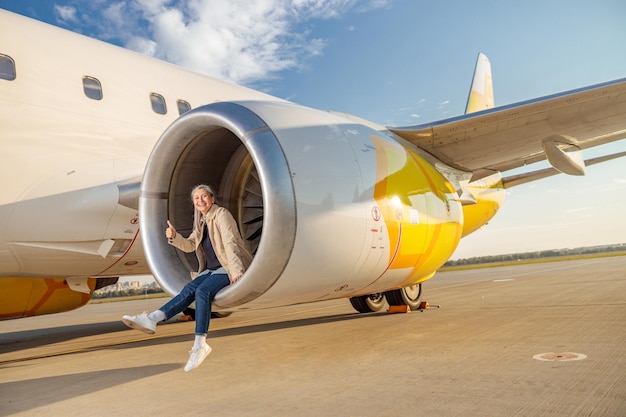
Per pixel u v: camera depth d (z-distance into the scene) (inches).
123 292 2413.9
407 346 135.0
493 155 233.6
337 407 81.4
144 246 139.7
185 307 118.4
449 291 400.5
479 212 350.0
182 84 258.1
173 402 92.8
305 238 117.1
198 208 118.8
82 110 205.5
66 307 263.1
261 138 120.3
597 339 126.0
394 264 149.5
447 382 92.4
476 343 131.7
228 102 132.0
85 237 197.5
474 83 449.4
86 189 195.0
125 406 92.3
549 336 134.8
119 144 215.2
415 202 155.9
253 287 115.0
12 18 197.6
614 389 80.4
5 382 129.0
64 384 119.7
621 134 235.5
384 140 158.1
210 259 121.6
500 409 74.3
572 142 225.0
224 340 181.6
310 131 129.7
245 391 97.5
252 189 153.7
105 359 159.9
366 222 132.6
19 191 180.4
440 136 207.6
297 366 119.2
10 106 183.3
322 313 278.4
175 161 143.2
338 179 127.6
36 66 195.3
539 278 484.7
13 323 510.0
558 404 74.7
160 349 175.8
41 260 197.9
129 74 231.9
